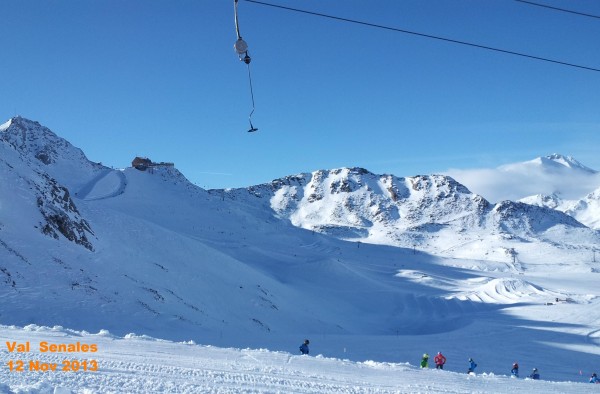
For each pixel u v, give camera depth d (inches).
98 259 2295.8
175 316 2009.1
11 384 442.3
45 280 1855.3
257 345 1777.8
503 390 808.3
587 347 2469.2
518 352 2301.9
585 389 912.9
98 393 434.9
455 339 2551.7
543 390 857.5
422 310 4360.2
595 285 6815.9
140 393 461.7
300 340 2069.4
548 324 3166.8
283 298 3385.8
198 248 3385.8
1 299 1616.6
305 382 639.8
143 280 2315.5
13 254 1907.0
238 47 661.9
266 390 544.4
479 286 5767.7
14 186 2357.3
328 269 5418.3
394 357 1904.5
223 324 2236.7
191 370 627.8
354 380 724.0
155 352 796.0
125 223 3125.0
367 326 3609.7
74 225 2459.4
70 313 1681.8
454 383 831.7
